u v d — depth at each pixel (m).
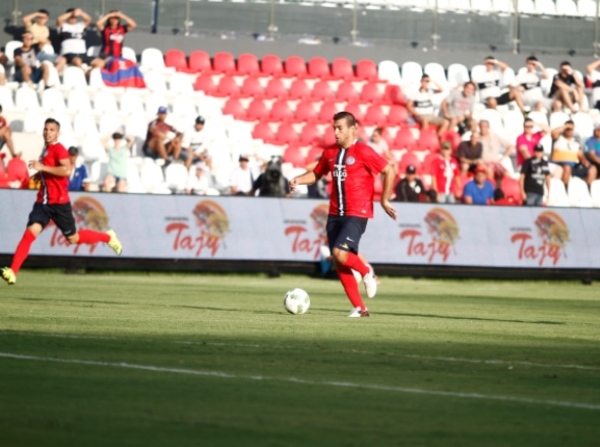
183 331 28.19
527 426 15.55
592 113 90.62
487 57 92.88
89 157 74.25
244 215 64.81
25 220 60.97
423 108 86.69
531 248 68.44
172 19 88.56
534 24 94.56
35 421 14.75
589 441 14.55
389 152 77.56
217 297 44.59
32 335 25.95
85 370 20.03
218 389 18.14
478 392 18.70
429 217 66.94
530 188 72.50
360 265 34.28
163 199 63.53
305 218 65.56
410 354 24.20
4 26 84.62
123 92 81.81
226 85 86.62
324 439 14.12
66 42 83.12
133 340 25.53
